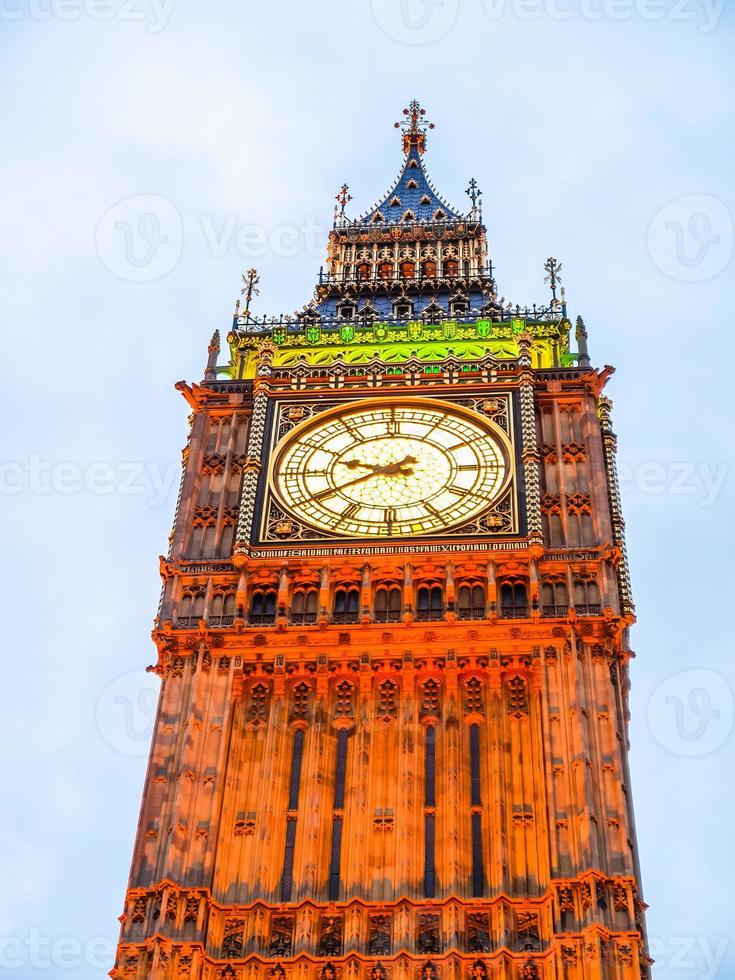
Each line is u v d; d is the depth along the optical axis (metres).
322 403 74.31
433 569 67.06
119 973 55.81
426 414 73.62
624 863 57.62
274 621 65.94
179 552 69.12
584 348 78.75
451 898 57.00
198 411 75.56
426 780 61.03
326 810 60.47
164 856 58.91
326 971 55.81
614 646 64.75
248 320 83.19
